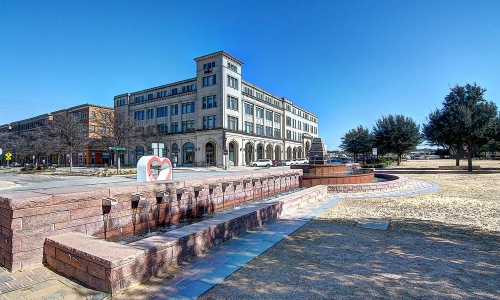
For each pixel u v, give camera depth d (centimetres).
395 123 4212
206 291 378
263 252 533
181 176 2488
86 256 402
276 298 357
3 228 476
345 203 1100
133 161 5919
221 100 4800
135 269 399
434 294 364
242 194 1315
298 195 1012
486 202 1059
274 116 6594
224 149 4678
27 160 7188
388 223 762
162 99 5616
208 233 549
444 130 2783
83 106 5947
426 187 1563
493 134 2566
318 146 2148
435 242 589
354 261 483
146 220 807
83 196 607
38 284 407
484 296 358
